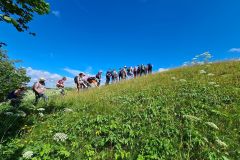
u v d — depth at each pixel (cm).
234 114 952
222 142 719
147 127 852
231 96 1145
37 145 743
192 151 718
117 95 1400
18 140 812
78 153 714
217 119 916
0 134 850
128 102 1186
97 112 1048
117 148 725
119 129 836
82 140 795
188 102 1091
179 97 1182
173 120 896
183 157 688
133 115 959
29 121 999
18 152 711
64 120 984
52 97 1571
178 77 1764
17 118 1002
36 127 948
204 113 972
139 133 804
